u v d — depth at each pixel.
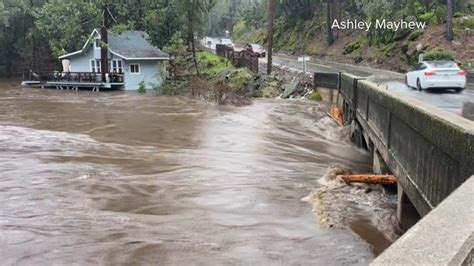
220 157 12.48
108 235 6.95
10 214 7.86
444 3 33.41
